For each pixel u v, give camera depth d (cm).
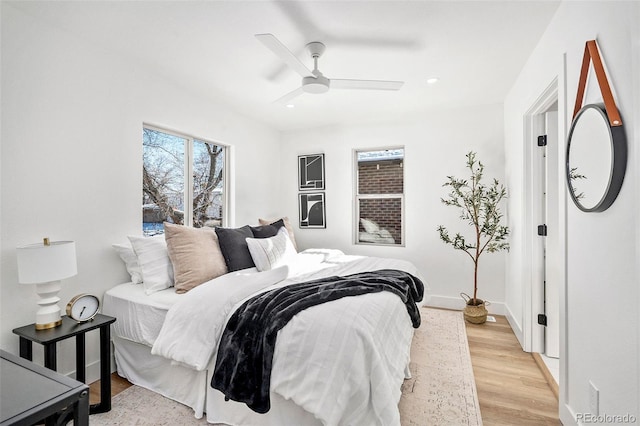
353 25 207
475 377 232
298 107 373
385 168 432
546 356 262
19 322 190
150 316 212
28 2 183
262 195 437
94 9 190
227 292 198
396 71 277
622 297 123
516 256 306
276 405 161
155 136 297
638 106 107
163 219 304
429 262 398
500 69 274
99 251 234
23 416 93
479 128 372
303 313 165
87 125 226
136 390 212
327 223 453
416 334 306
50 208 205
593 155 139
